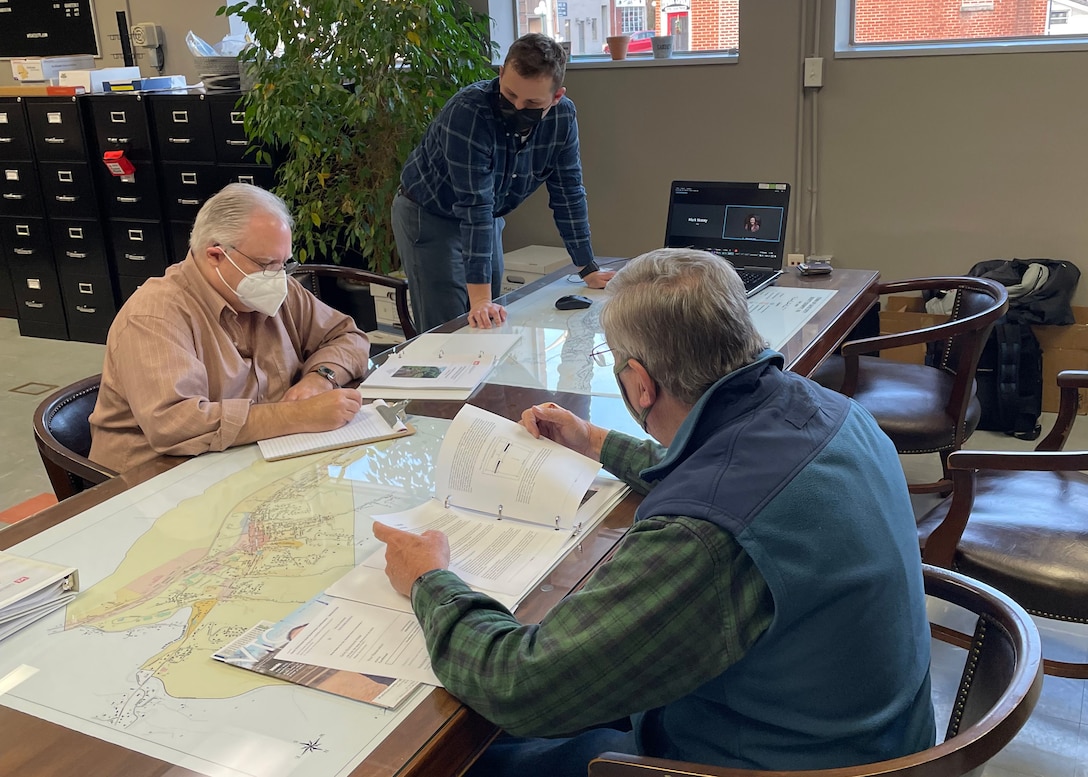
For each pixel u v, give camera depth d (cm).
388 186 384
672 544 92
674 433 110
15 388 434
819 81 370
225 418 163
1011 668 106
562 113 264
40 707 98
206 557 127
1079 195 345
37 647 108
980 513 187
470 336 224
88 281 486
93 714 96
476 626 102
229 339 181
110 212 468
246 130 390
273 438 167
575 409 175
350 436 167
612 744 121
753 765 100
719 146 399
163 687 100
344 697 98
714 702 103
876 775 87
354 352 202
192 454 162
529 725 96
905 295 384
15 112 466
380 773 87
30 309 509
